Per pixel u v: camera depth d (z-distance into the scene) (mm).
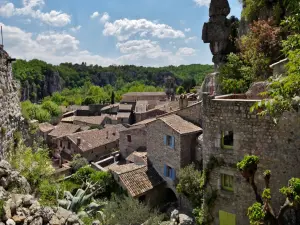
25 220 6988
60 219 7836
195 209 19516
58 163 41844
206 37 29344
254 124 13398
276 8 21406
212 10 28891
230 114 14180
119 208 22266
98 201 22359
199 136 24641
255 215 9289
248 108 13508
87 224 10672
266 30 20641
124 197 23469
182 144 24422
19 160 10180
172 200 27469
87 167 30078
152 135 28234
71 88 183875
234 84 22219
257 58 21109
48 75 159500
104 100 126125
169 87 125000
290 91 6797
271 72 20172
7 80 10531
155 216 21516
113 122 73250
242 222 14219
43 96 149500
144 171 27531
